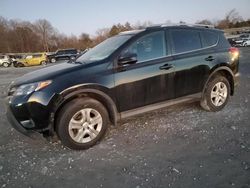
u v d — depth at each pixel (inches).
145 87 158.2
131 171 118.6
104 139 153.9
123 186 108.0
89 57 169.0
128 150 139.2
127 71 151.7
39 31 3361.2
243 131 156.3
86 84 140.0
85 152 139.7
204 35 187.2
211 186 104.9
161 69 162.1
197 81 180.2
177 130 162.7
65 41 3417.8
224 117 182.5
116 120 153.6
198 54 179.2
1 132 174.7
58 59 1278.3
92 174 118.0
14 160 133.7
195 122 174.9
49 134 138.8
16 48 3240.7
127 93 153.1
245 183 105.7
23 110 134.6
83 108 140.6
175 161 125.3
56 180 114.6
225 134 153.3
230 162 121.7
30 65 1224.2
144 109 161.9
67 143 138.7
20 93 136.2
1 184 112.6
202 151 133.9
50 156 136.9
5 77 607.8
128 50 154.6
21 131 138.8
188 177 111.7
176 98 173.2
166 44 167.8
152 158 129.3
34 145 151.1
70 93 137.6
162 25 172.2
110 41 177.6
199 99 186.1
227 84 196.9
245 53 872.9
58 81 137.1
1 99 286.5
